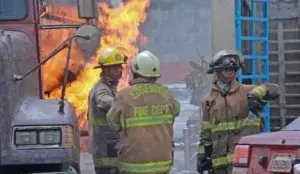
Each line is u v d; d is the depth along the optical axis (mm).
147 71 13391
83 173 21797
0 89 12602
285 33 24688
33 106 13430
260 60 23656
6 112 12578
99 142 15156
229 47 22047
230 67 14836
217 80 15102
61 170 12992
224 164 14906
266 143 13055
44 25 16141
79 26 14633
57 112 12953
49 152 12484
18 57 13805
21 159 12445
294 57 24578
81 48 13711
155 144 13250
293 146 12617
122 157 13414
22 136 12578
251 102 14578
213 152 15016
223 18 22156
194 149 28703
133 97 13289
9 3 15883
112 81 15203
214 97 15062
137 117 13242
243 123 14898
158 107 13359
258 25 23812
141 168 13203
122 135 13398
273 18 24750
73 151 12625
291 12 24562
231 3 22062
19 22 15867
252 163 13242
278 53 24734
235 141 14836
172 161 13672
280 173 12703
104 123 15047
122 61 15148
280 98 24656
